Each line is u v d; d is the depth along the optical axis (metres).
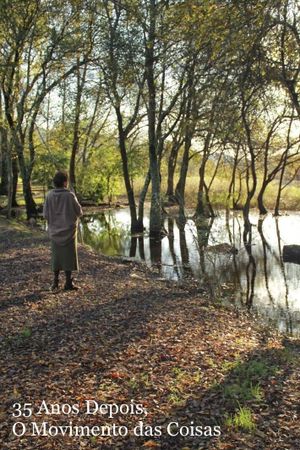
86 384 5.79
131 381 5.88
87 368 6.27
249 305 12.01
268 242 23.38
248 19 7.77
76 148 35.88
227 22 7.91
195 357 6.78
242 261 18.59
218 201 42.09
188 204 42.22
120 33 23.72
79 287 10.93
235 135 8.52
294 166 43.16
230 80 8.00
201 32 8.15
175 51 13.61
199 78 8.50
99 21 25.17
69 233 10.00
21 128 29.64
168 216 32.69
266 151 34.84
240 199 42.06
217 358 6.79
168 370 6.27
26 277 11.84
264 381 5.95
